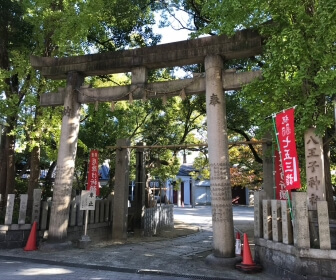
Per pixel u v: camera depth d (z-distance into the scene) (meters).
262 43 8.27
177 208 34.78
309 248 5.97
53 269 7.29
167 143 17.27
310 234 6.31
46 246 9.20
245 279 6.55
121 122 15.60
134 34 14.34
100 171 27.28
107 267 7.46
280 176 9.30
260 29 7.89
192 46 9.03
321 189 7.22
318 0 7.02
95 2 11.11
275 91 6.89
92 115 14.62
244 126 13.20
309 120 6.92
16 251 9.06
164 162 17.70
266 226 7.29
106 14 13.02
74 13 10.93
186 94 9.30
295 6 6.80
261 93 7.39
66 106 10.15
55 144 14.66
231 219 8.02
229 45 8.62
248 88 7.38
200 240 12.50
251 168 20.70
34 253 8.83
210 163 8.34
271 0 6.95
